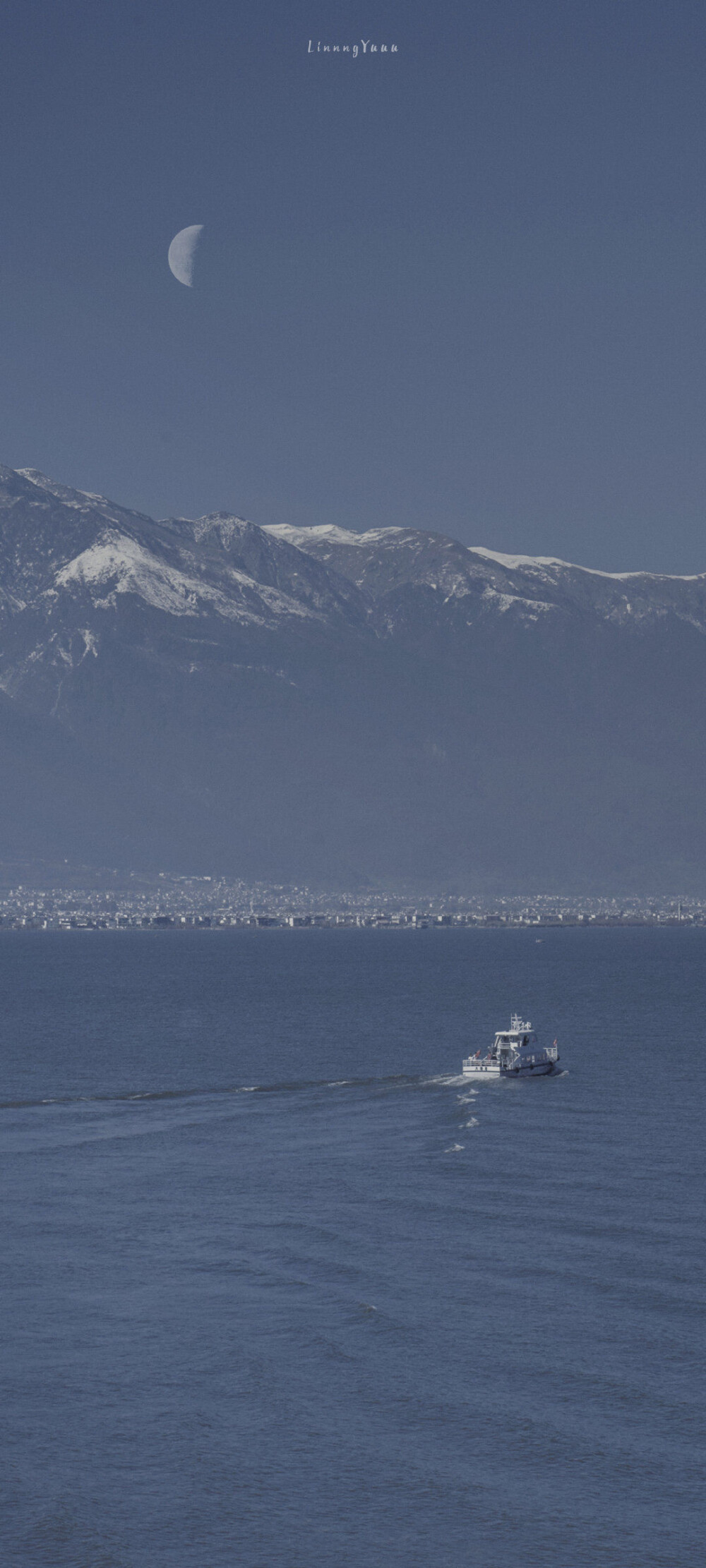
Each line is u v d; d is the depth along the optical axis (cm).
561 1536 17188
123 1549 17062
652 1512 17650
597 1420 19788
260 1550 17038
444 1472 18575
